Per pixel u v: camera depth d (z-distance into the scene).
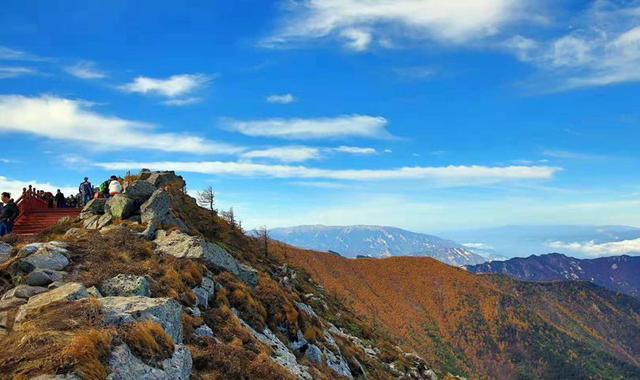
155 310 15.80
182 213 47.75
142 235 29.73
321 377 26.94
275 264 65.44
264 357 19.59
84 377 10.62
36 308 15.03
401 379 46.84
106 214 33.41
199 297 24.11
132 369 12.30
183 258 27.84
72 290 16.45
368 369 42.41
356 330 60.34
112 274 20.81
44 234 32.12
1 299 17.36
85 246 24.44
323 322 49.25
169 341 14.68
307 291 63.34
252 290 31.31
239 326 23.72
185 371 14.55
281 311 31.48
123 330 13.54
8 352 11.62
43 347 11.48
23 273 19.41
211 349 17.91
